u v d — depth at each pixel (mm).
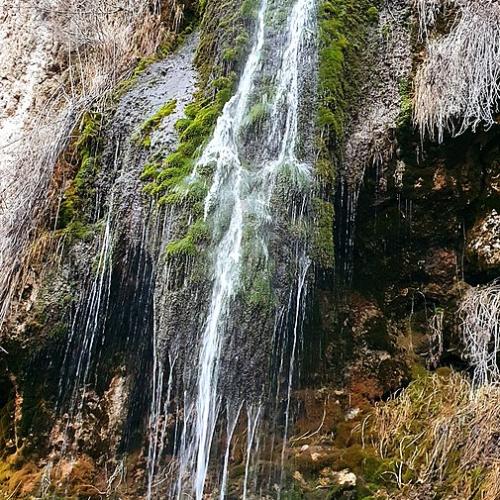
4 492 4172
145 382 4219
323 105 4309
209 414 3848
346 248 4246
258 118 4281
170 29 5637
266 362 3832
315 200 4070
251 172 4141
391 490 3543
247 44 4691
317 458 3811
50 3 6086
